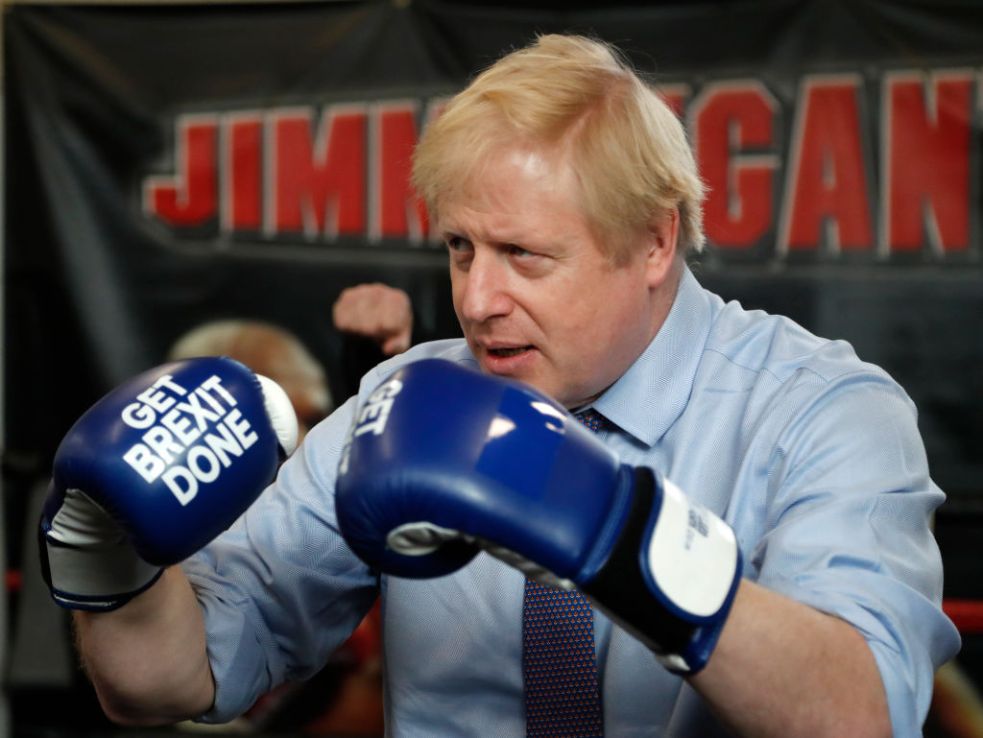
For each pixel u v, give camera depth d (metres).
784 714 0.94
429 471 0.91
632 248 1.14
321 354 3.15
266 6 3.12
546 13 3.04
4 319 3.19
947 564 2.93
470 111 1.11
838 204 2.95
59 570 1.11
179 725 3.13
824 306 2.96
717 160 2.98
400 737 1.29
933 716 2.86
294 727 3.09
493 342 1.15
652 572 0.91
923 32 2.91
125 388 1.09
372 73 3.10
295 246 3.14
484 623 1.24
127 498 1.02
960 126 2.91
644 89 1.18
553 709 1.20
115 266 3.17
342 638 1.38
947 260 2.93
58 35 3.15
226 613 1.26
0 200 3.19
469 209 1.10
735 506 1.18
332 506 1.30
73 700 3.13
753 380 1.25
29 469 3.02
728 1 2.97
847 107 2.94
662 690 1.17
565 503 0.91
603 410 1.25
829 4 2.94
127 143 3.15
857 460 1.12
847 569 1.03
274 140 3.13
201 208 3.16
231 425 1.08
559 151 1.09
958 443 2.93
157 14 3.14
